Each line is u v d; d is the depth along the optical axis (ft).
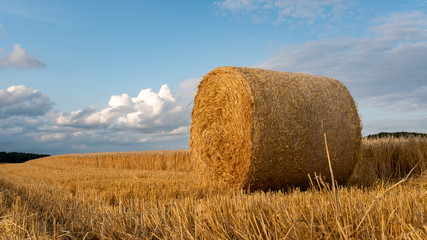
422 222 6.33
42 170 44.52
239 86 16.97
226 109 18.39
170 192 16.34
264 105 16.15
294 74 19.06
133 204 13.19
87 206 13.11
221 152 18.95
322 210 7.10
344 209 6.98
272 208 8.77
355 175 23.70
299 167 17.02
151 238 8.50
